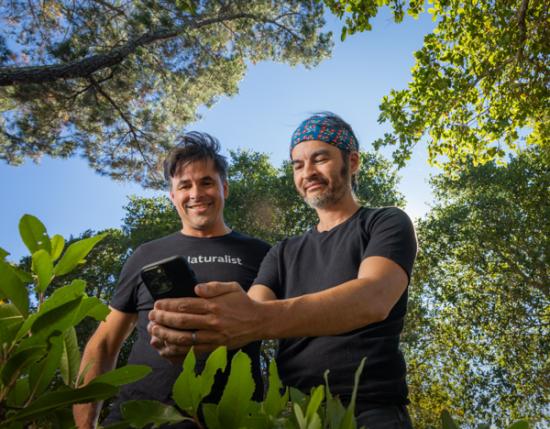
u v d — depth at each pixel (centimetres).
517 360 1177
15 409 43
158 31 994
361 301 87
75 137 1133
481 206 1267
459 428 48
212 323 67
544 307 1165
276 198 1439
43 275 49
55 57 926
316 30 1205
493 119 628
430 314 1314
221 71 1175
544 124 644
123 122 1161
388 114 603
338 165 151
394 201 1509
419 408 1312
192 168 206
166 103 1210
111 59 916
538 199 1198
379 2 480
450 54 589
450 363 1289
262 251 213
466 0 597
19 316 49
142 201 1534
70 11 1005
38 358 44
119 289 206
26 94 953
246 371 46
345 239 139
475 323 1227
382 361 121
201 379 46
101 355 199
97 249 1234
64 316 46
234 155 1639
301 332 78
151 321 70
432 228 1332
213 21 1087
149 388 173
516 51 582
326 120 155
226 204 1437
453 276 1319
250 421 45
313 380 124
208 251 203
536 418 1138
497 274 1235
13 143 1105
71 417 47
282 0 1157
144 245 212
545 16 555
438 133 631
